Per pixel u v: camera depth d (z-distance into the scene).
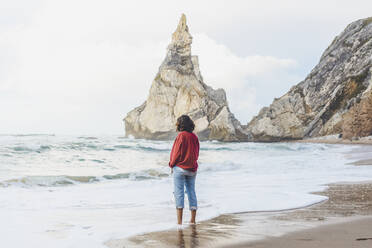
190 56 61.44
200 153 21.89
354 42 58.81
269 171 11.67
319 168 12.26
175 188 4.52
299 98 58.31
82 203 6.09
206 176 10.38
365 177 9.42
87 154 16.55
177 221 4.57
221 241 3.31
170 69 58.81
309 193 6.75
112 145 20.91
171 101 57.97
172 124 57.56
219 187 7.98
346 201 5.76
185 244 3.22
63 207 5.67
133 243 3.28
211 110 58.72
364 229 3.61
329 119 50.66
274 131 56.22
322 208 5.14
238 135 56.69
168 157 17.25
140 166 13.09
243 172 11.50
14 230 3.88
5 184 7.80
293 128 55.56
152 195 7.07
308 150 25.91
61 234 3.71
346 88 50.62
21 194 6.90
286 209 5.20
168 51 61.44
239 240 3.32
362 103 39.50
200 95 58.44
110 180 9.52
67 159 14.10
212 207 5.59
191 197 4.54
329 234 3.40
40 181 8.45
